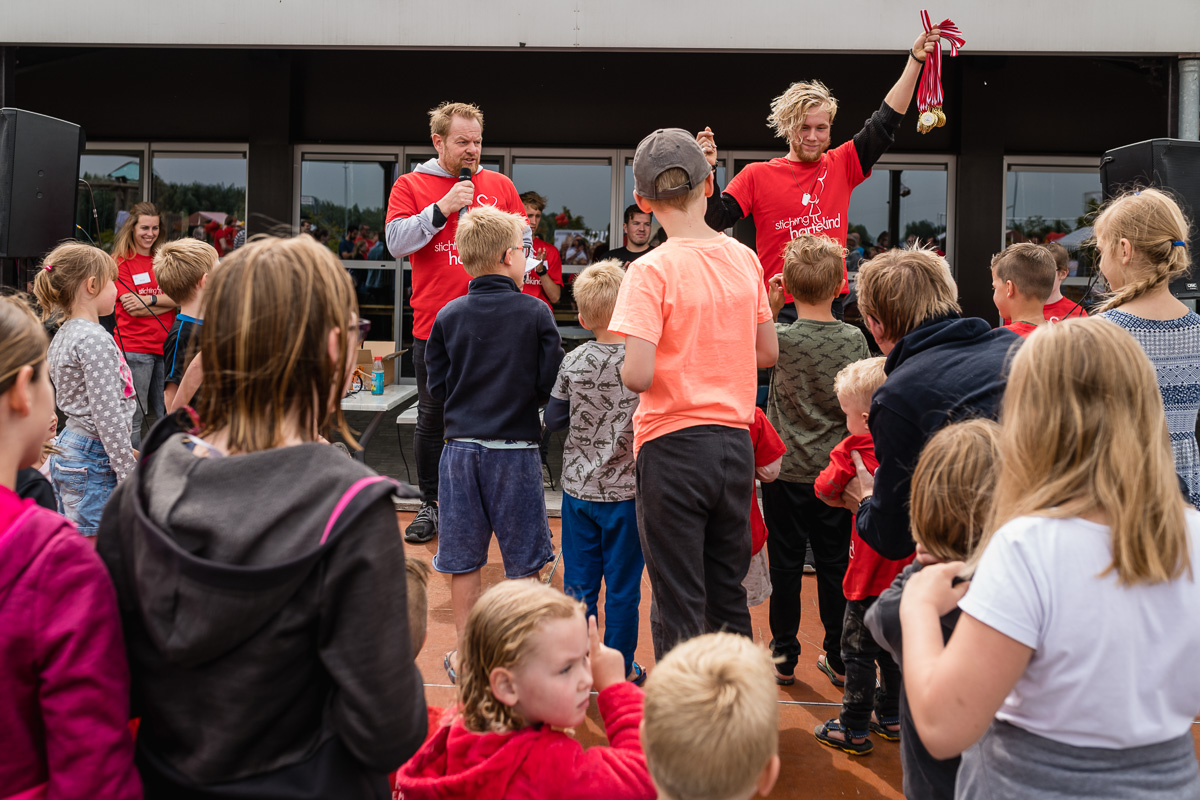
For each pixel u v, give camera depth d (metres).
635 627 3.16
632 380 2.43
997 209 8.38
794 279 3.17
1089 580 1.25
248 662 1.12
